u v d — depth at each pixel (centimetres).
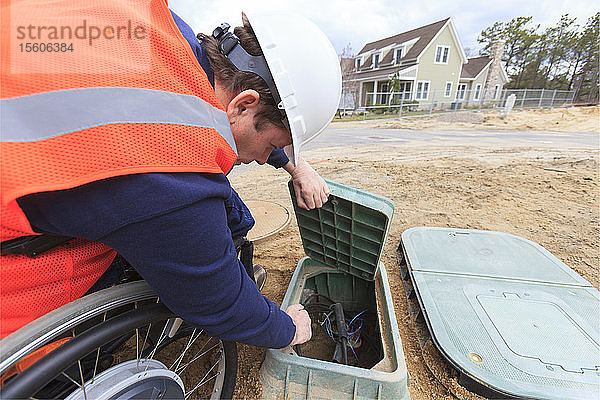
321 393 100
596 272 171
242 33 69
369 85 2052
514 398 97
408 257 165
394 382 96
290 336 86
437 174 361
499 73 2114
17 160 46
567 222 233
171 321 82
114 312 85
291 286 141
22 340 59
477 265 158
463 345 113
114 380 72
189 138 55
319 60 74
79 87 49
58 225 52
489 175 354
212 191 58
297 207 135
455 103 1736
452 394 106
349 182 334
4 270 55
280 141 77
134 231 52
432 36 1697
